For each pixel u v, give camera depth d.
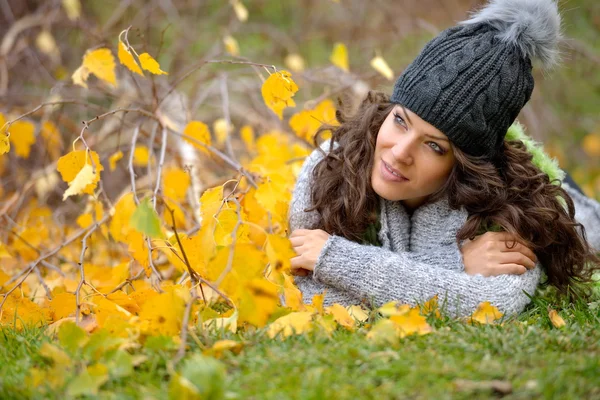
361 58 4.77
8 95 3.55
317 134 2.43
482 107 2.00
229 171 3.08
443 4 5.37
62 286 2.47
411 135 2.03
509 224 2.11
